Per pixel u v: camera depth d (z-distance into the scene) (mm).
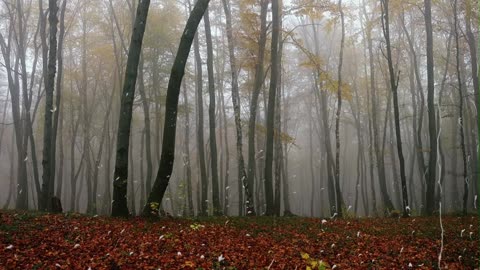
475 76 22281
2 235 8062
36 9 26141
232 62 17281
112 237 8789
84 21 27469
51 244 7824
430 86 18656
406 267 7570
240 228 11508
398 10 21562
